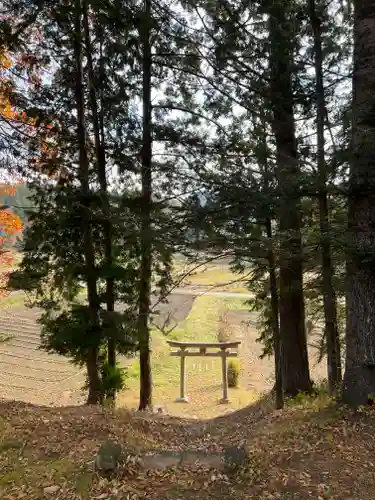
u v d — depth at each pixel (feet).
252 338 66.49
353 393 17.57
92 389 29.40
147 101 30.50
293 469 13.55
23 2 24.72
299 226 20.94
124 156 31.09
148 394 32.42
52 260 30.71
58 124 30.60
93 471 13.47
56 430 17.66
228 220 18.99
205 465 14.70
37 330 67.82
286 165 17.97
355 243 16.53
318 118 19.29
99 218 25.44
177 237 19.72
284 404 24.23
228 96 26.81
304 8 21.24
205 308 84.23
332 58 20.92
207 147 27.45
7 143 29.14
